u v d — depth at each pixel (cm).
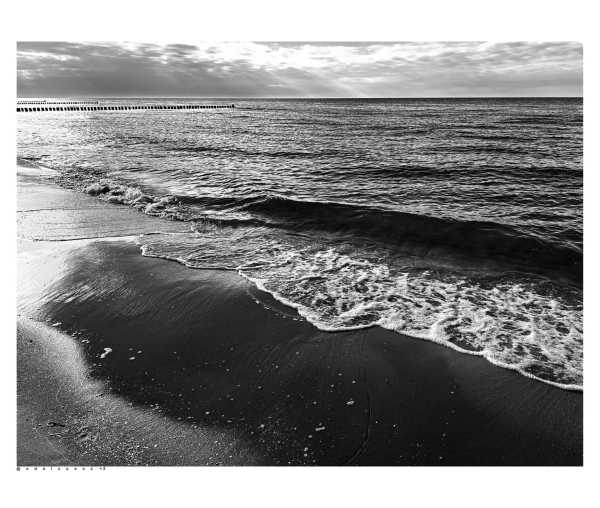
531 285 548
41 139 2025
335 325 449
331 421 332
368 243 691
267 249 661
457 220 743
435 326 450
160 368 387
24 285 533
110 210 848
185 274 564
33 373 379
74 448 312
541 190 973
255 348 412
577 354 406
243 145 1775
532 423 331
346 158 1422
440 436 321
